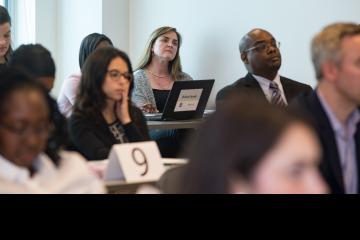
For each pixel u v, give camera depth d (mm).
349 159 5414
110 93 7477
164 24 14562
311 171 2289
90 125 7387
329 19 11703
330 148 5254
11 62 7367
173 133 11031
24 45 7570
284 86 10148
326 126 5309
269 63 9938
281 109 2393
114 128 7555
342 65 5312
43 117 4031
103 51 7566
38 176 4141
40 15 15398
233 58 13188
